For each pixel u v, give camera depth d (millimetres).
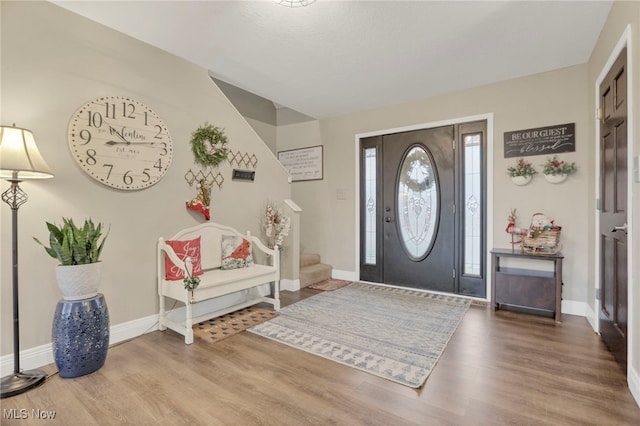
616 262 2109
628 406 1613
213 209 3191
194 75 3002
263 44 2619
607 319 2307
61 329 1889
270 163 3832
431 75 3219
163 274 2717
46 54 2105
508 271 3203
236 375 1957
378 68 3061
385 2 2061
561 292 2912
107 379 1912
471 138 3602
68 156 2205
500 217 3393
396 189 4113
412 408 1622
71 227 1965
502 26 2346
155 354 2248
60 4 2125
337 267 4605
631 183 1766
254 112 4938
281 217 3785
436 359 2146
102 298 2061
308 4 2080
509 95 3322
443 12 2168
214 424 1515
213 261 3105
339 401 1688
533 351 2254
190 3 2090
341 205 4555
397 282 4129
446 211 3764
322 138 4742
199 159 3043
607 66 2256
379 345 2375
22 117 2006
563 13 2186
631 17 1775
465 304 3371
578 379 1874
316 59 2881
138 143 2580
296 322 2861
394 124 4086
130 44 2531
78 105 2254
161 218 2758
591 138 2830
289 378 1920
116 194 2467
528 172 3164
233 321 2891
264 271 3059
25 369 2023
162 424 1518
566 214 3064
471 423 1504
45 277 2115
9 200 1937
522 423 1499
